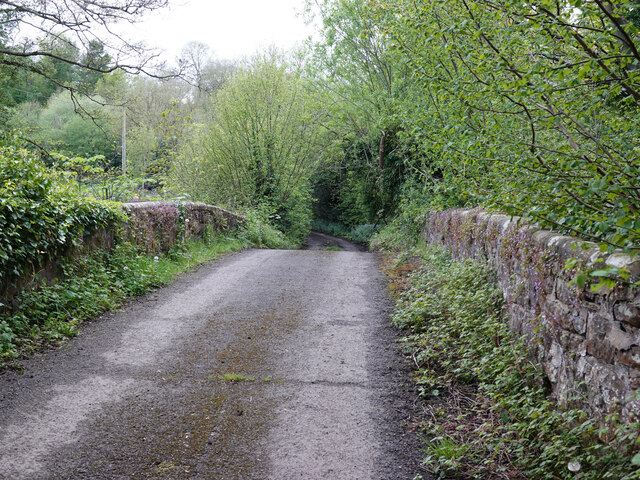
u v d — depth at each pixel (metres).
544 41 3.57
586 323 3.10
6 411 3.73
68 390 4.14
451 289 6.30
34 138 12.29
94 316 6.25
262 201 21.34
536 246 4.08
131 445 3.35
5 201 5.10
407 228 14.30
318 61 19.11
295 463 3.20
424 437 3.56
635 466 2.39
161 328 5.92
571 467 2.71
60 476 2.96
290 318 6.45
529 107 4.23
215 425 3.65
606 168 3.31
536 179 3.54
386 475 3.10
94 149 28.44
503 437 3.38
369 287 8.42
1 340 4.81
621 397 2.65
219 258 11.73
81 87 12.05
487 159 4.37
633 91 3.26
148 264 8.39
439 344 5.12
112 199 9.59
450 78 4.91
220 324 6.14
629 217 2.50
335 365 4.88
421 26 4.66
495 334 4.77
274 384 4.40
